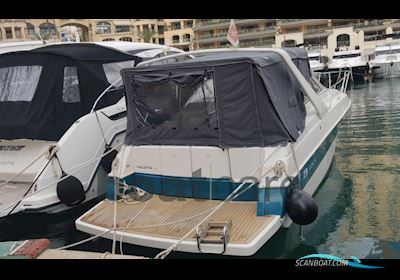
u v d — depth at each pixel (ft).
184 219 13.74
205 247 11.94
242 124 14.55
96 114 19.49
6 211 16.31
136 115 16.35
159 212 14.57
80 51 20.38
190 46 184.85
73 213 18.88
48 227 18.31
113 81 21.17
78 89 19.69
